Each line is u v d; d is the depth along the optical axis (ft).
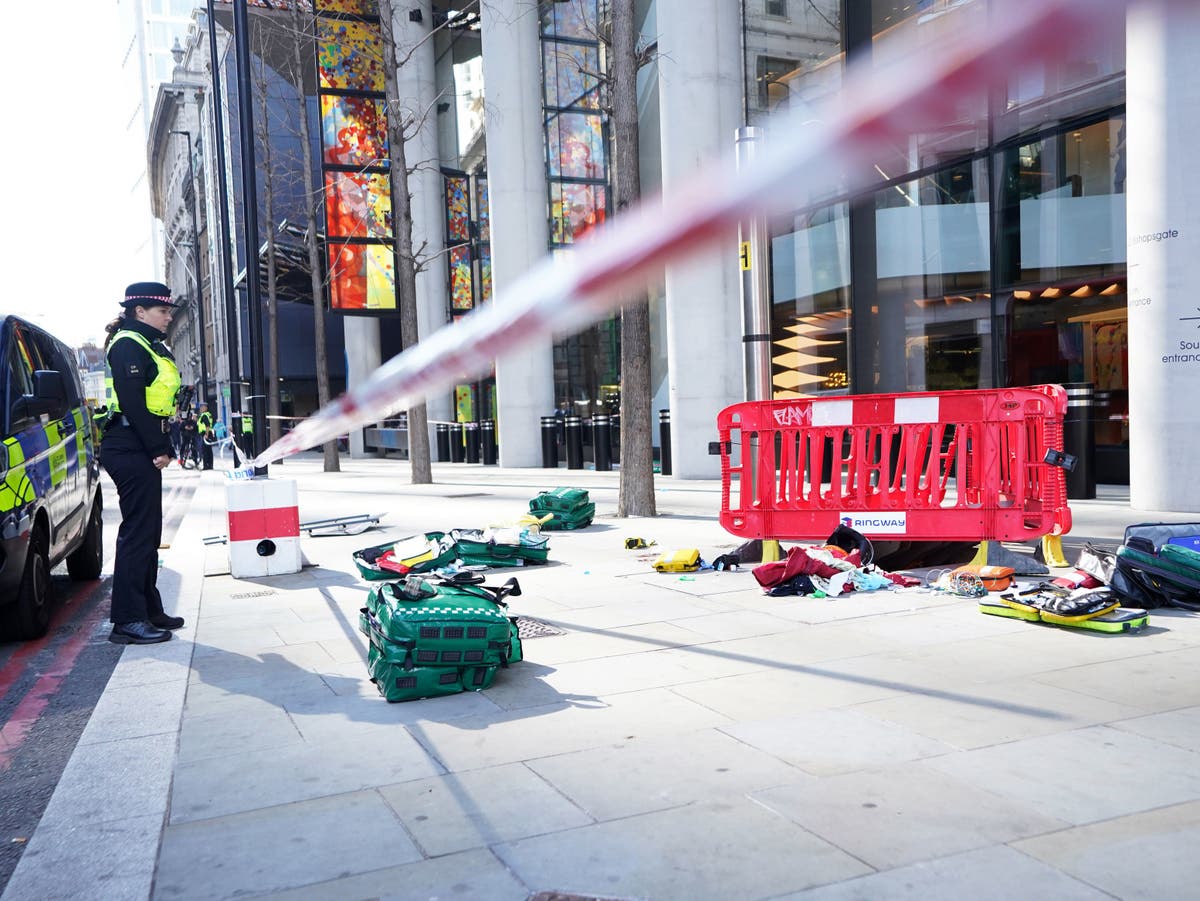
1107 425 41.65
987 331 44.16
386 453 124.77
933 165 44.68
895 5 40.24
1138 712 12.78
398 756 12.10
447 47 96.99
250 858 9.42
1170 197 28.86
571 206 74.95
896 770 10.98
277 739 12.96
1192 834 9.15
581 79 75.77
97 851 9.70
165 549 33.73
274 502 27.04
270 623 20.61
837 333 49.21
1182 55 28.04
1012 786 10.43
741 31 48.91
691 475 52.44
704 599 21.43
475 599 15.11
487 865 9.05
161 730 13.52
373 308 69.62
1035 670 15.01
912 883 8.39
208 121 187.21
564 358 80.84
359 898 8.55
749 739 12.17
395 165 58.65
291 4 75.41
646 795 10.52
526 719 13.33
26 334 23.94
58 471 23.59
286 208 142.61
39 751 13.73
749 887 8.44
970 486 25.59
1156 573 18.95
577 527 34.09
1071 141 40.27
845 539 23.76
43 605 21.35
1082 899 8.04
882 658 15.96
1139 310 30.27
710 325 51.31
